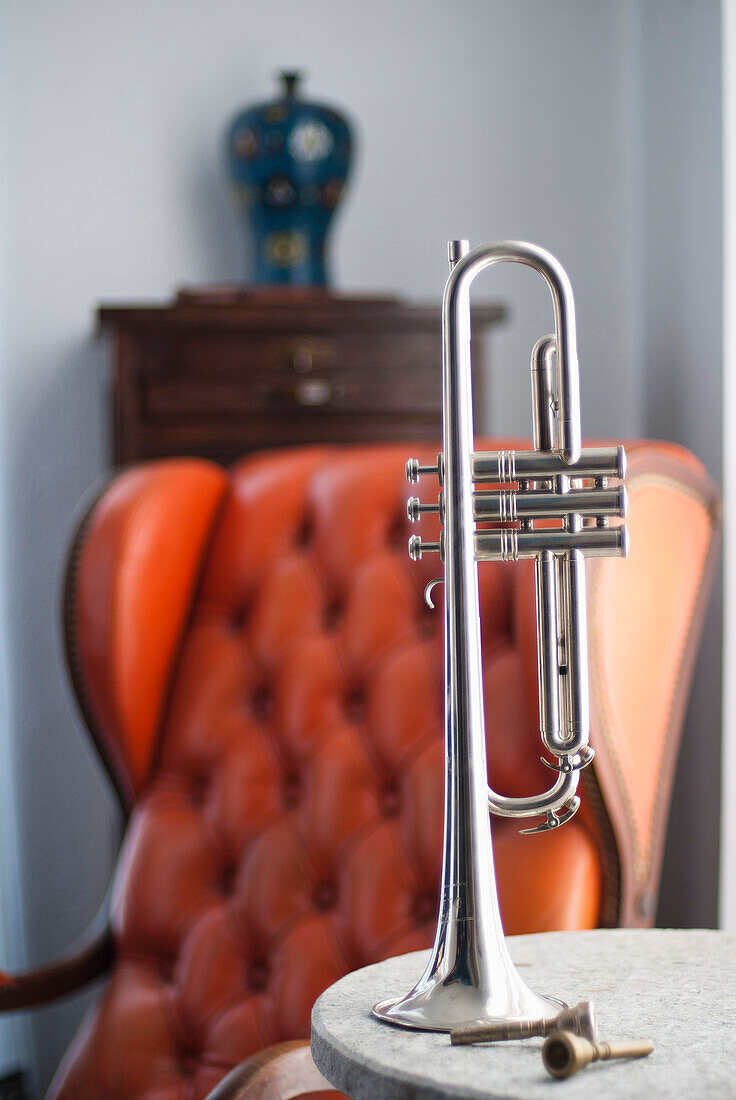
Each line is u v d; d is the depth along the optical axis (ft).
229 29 7.68
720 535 4.22
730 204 5.92
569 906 3.66
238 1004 4.43
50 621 7.43
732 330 5.93
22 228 7.48
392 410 6.40
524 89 7.89
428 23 7.84
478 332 6.36
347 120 6.94
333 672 4.68
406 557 4.71
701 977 2.58
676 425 6.81
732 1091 1.90
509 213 7.89
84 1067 4.39
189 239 7.64
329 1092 3.63
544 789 3.97
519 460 2.37
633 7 7.84
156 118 7.61
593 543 2.39
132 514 4.75
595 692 3.62
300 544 5.01
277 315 6.26
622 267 7.92
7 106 7.47
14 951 7.35
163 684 4.93
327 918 4.42
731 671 5.74
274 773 4.70
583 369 7.90
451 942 2.30
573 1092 1.90
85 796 7.45
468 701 2.35
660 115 7.17
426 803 4.29
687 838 6.34
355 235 7.80
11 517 7.41
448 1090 1.92
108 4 7.57
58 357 7.50
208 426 6.28
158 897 4.64
